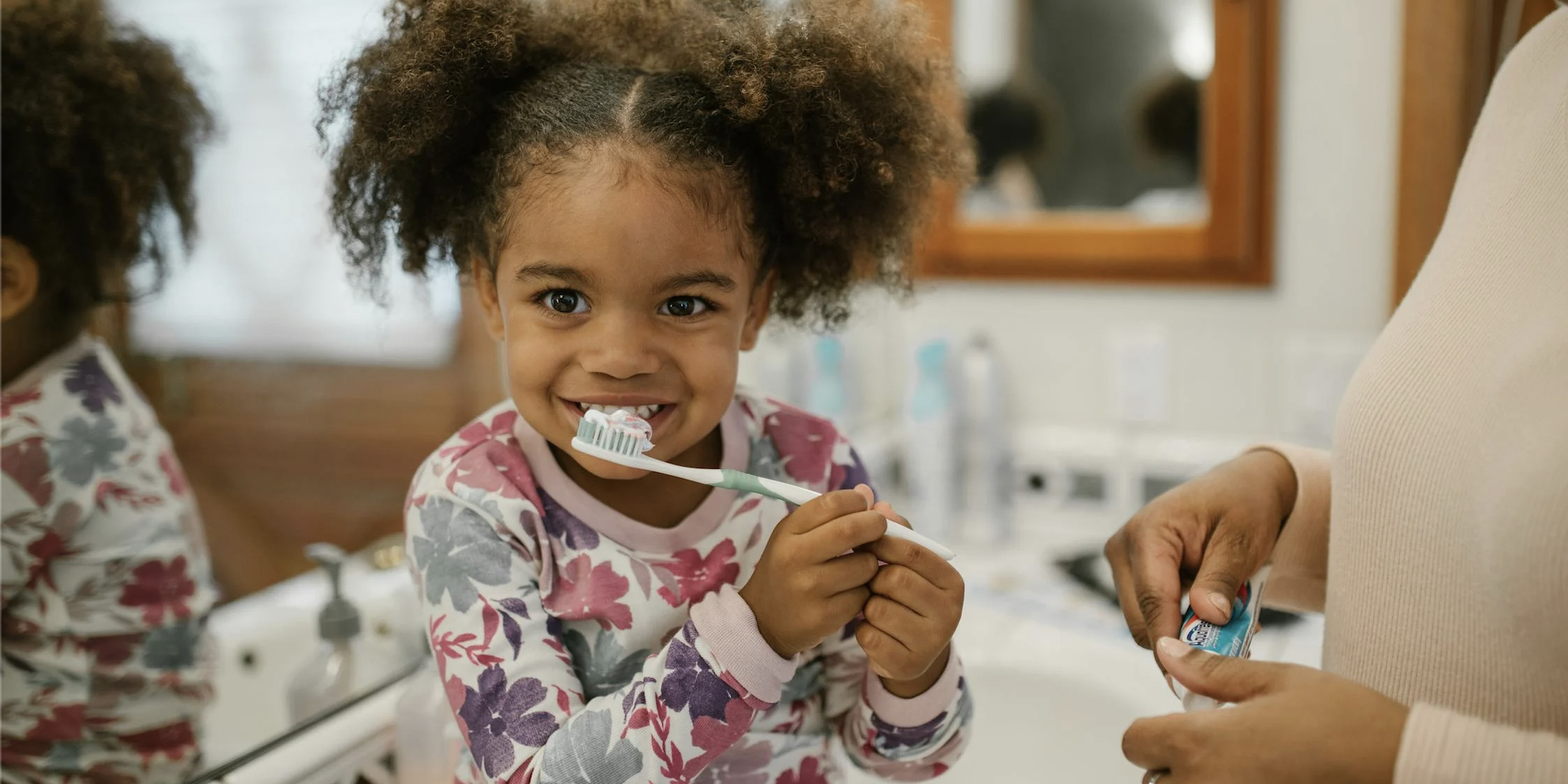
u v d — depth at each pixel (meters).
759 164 0.71
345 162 0.75
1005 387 1.76
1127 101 1.61
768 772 0.74
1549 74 0.64
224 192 0.81
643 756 0.60
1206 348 1.65
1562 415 0.52
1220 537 0.72
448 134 0.71
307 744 0.83
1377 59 1.50
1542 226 0.60
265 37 0.82
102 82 0.71
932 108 0.80
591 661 0.69
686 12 0.77
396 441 0.95
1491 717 0.58
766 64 0.69
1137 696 1.07
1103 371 1.71
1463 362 0.61
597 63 0.74
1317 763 0.50
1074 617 1.33
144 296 0.76
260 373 0.84
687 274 0.64
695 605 0.67
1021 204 1.70
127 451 0.75
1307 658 1.10
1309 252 1.57
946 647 0.74
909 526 0.66
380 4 0.83
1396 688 0.63
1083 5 1.61
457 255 0.75
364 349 0.92
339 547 0.91
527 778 0.61
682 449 0.68
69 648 0.72
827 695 0.79
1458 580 0.59
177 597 0.78
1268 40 1.52
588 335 0.64
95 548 0.74
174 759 0.77
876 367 1.81
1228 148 1.56
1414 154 1.44
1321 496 0.77
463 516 0.70
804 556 0.60
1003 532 1.68
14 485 0.69
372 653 0.94
